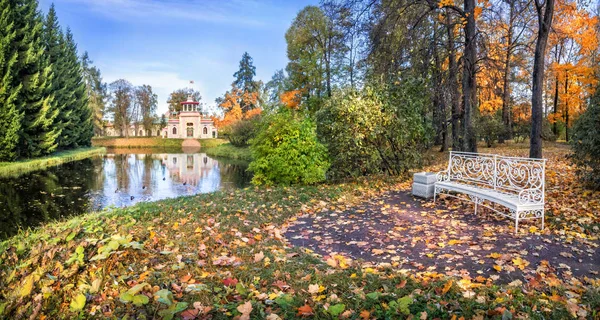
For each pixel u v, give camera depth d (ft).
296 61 86.94
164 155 116.16
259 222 17.35
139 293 8.89
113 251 10.59
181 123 202.90
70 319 7.82
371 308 8.16
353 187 26.66
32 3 76.64
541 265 11.03
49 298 8.59
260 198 22.93
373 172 31.48
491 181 18.72
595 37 46.65
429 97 39.86
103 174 61.05
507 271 10.62
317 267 11.23
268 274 10.48
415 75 40.32
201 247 12.84
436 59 45.85
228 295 9.02
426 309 7.92
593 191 19.98
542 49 29.78
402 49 41.60
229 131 128.98
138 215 18.58
